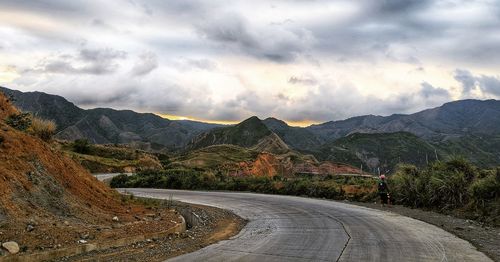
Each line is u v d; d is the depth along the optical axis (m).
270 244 10.38
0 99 15.48
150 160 80.06
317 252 9.20
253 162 62.25
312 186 26.98
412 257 8.41
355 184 25.39
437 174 17.88
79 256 8.86
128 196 18.45
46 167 12.38
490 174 15.38
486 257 8.33
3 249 8.07
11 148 11.59
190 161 85.06
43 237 9.13
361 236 11.02
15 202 10.00
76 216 11.32
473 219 13.94
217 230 13.55
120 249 9.71
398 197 19.70
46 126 16.50
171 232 12.26
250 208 19.94
